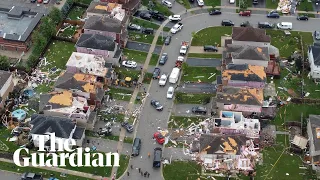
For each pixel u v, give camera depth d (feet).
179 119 547.90
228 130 518.78
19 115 536.83
